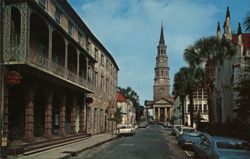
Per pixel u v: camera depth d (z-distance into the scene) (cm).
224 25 5088
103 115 5275
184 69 5975
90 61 4112
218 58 4162
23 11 2141
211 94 4231
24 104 2512
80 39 3941
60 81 2847
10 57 2105
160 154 2325
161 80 19375
